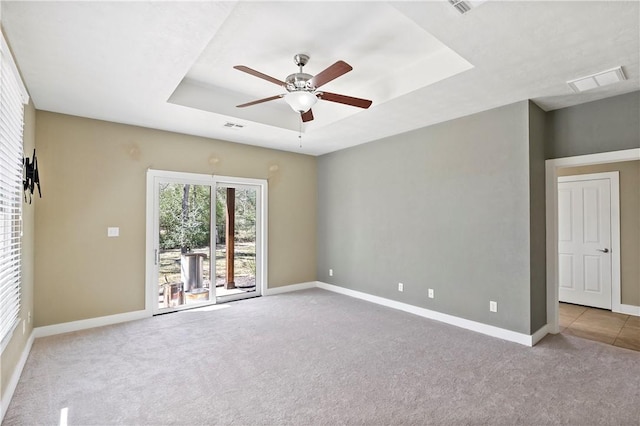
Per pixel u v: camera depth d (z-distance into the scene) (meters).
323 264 6.02
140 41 2.29
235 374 2.73
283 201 5.74
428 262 4.27
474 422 2.10
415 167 4.45
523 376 2.68
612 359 3.00
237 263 5.26
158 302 4.41
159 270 4.44
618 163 4.58
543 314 3.58
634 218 4.45
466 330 3.78
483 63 2.62
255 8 2.35
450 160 4.05
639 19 2.02
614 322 4.09
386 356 3.07
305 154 6.03
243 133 4.64
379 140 4.97
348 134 4.71
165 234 4.51
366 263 5.16
